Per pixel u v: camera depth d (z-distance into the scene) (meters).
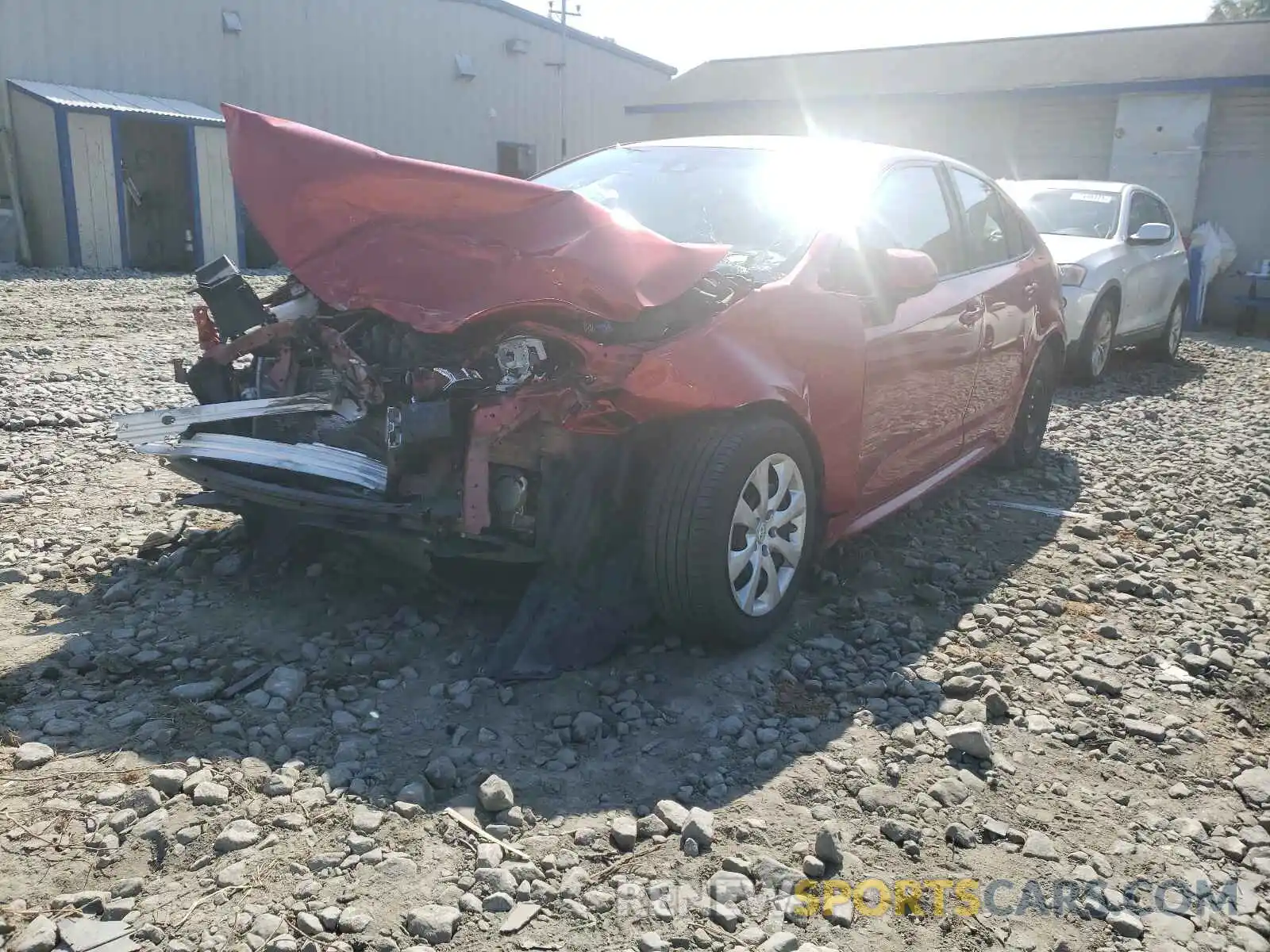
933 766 3.12
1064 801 3.00
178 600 3.94
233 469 3.78
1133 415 8.64
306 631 3.75
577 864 2.59
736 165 4.75
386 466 3.47
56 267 17.69
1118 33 20.33
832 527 4.23
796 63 23.20
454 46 24.05
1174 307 11.75
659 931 2.37
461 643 3.70
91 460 5.78
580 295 3.37
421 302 3.52
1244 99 16.95
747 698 3.45
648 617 3.66
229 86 20.50
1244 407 9.34
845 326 4.01
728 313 3.58
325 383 3.77
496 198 3.59
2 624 3.71
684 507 3.44
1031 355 6.06
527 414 3.31
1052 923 2.49
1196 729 3.46
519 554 3.45
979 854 2.74
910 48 22.56
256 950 2.22
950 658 3.86
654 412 3.37
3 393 7.34
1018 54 20.36
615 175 4.84
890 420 4.41
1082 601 4.49
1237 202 17.28
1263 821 2.96
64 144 16.89
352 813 2.71
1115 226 10.45
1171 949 2.43
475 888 2.46
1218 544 5.37
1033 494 6.11
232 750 2.97
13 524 4.71
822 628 4.04
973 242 5.49
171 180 19.67
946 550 5.05
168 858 2.50
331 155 3.72
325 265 3.79
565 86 27.05
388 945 2.26
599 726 3.20
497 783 2.79
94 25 18.53
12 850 2.50
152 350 9.65
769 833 2.76
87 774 2.81
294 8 21.09
